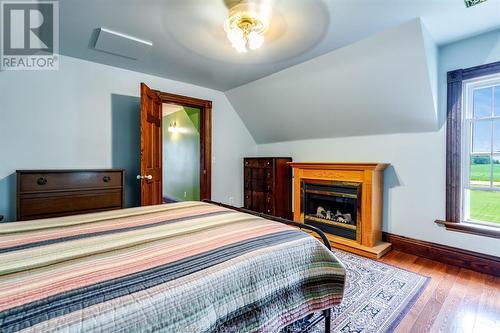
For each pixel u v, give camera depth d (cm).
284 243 122
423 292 207
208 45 253
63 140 287
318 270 129
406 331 161
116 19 207
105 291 77
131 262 96
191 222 149
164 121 657
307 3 184
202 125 412
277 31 224
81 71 295
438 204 276
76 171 259
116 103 320
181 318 79
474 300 196
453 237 265
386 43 238
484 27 222
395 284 220
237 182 459
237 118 457
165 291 81
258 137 478
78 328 64
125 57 286
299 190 366
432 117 269
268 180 410
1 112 253
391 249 308
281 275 112
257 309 100
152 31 226
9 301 70
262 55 278
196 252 106
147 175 288
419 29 215
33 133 269
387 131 315
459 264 258
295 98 358
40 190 240
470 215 263
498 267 236
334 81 304
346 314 178
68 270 89
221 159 434
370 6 189
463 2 185
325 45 252
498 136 241
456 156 258
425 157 284
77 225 141
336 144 374
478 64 240
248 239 122
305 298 121
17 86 260
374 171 294
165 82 358
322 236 147
